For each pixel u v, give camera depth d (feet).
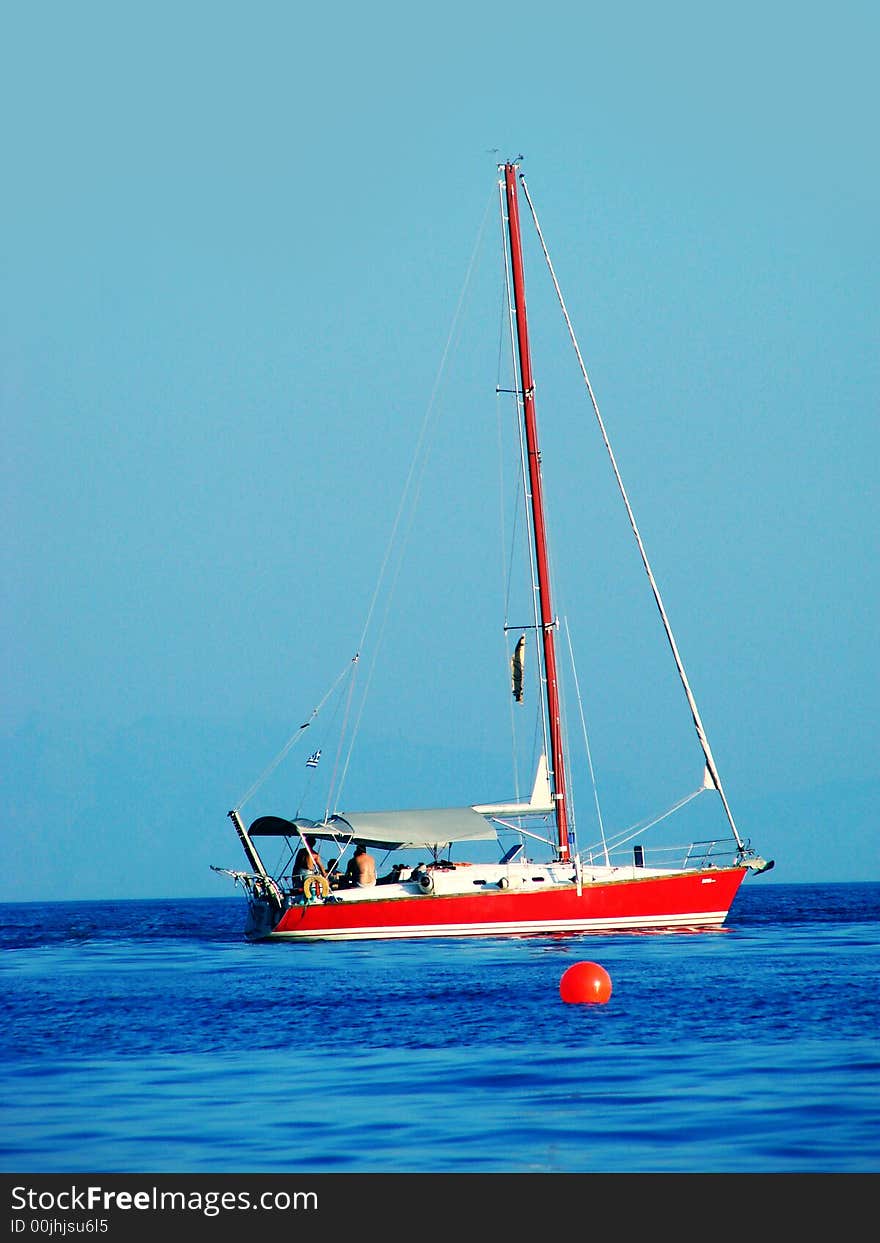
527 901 580.71
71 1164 213.66
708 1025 334.65
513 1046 310.65
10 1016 384.06
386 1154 215.31
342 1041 326.44
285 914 583.58
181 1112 246.27
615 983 423.64
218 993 431.84
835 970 459.73
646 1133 222.89
